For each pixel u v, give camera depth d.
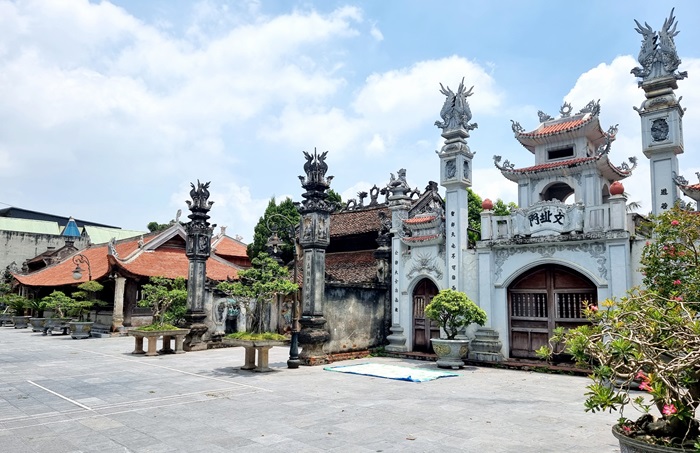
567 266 17.06
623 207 15.95
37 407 10.45
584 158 18.27
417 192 26.92
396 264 21.64
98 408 10.37
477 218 34.50
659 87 16.11
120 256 36.38
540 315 17.78
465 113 20.14
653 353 5.89
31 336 31.38
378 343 21.33
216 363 17.69
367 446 7.76
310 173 18.64
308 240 18.34
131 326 32.19
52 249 53.25
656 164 15.99
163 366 16.88
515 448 7.75
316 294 18.06
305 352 17.55
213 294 23.92
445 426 9.05
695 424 5.70
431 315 17.31
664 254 12.52
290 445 7.78
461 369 17.00
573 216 16.86
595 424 9.36
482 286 18.83
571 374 15.88
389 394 12.15
